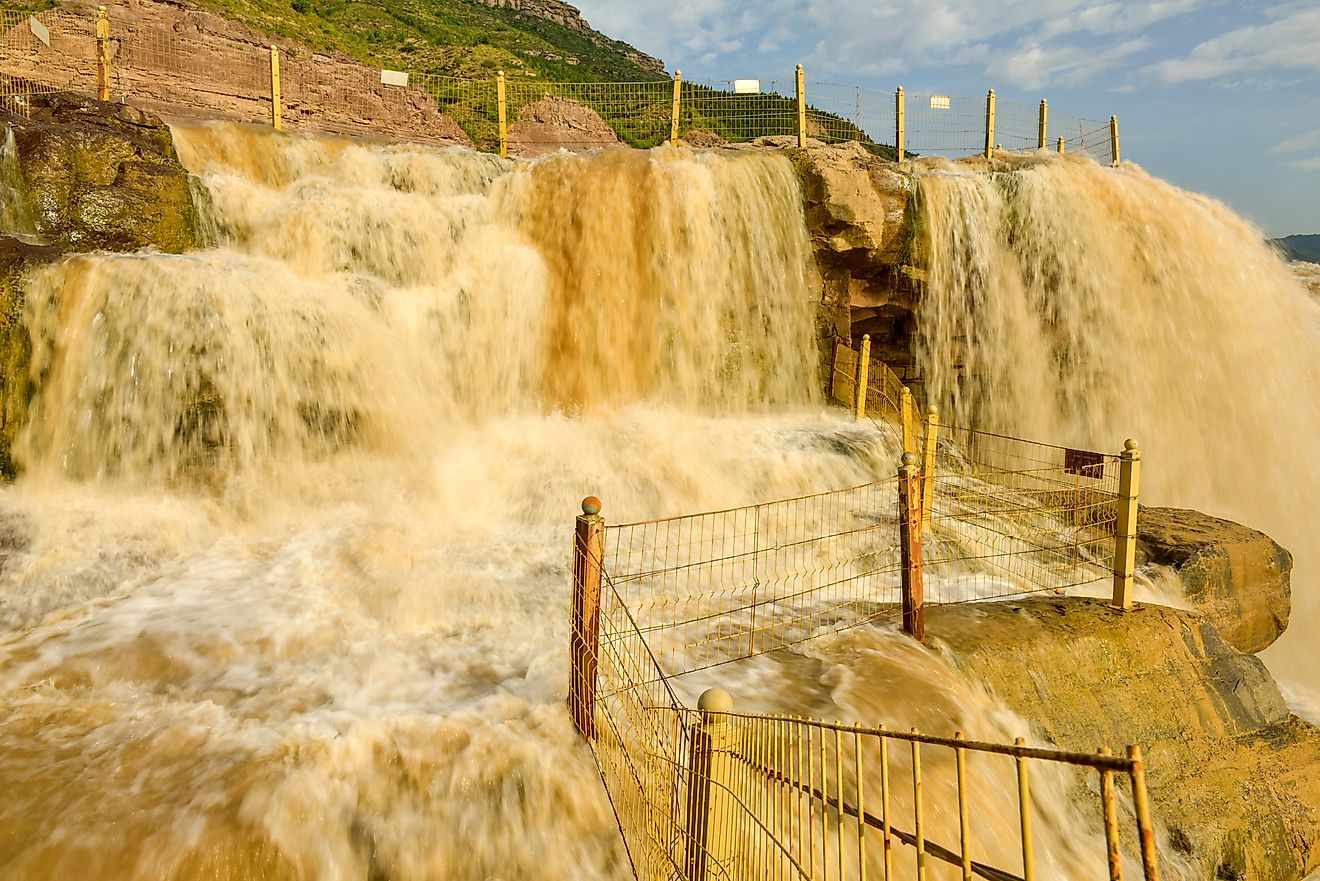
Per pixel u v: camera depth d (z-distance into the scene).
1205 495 15.03
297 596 7.11
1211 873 5.97
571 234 13.14
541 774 4.66
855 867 4.34
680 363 13.60
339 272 11.64
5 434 8.61
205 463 9.40
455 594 7.29
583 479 10.12
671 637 6.51
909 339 15.35
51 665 5.70
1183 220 15.54
